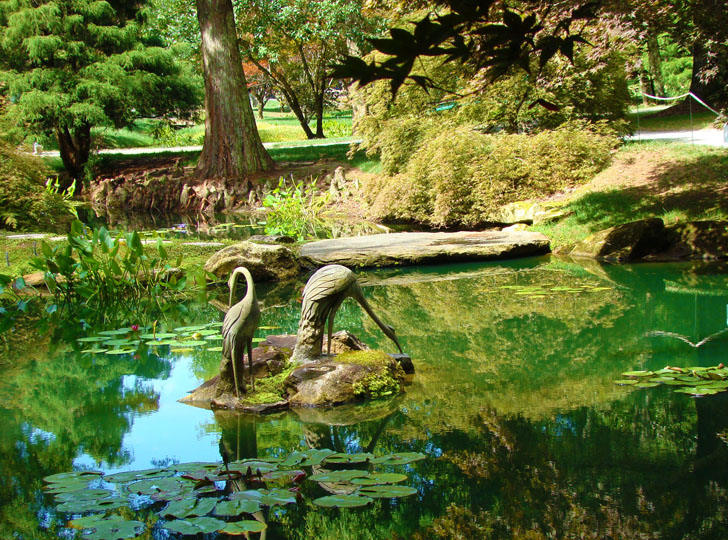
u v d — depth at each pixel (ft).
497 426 15.10
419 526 10.62
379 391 17.92
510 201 50.67
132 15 99.81
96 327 27.68
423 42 5.49
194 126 147.13
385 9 62.03
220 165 79.56
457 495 11.66
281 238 43.65
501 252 40.16
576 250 40.42
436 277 35.96
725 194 41.83
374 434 14.93
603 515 10.75
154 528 10.47
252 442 14.71
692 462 12.75
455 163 51.24
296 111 119.44
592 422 15.10
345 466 13.00
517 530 10.37
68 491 11.66
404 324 25.96
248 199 74.02
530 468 12.74
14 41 88.28
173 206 74.69
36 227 49.03
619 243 38.47
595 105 60.23
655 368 19.01
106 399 18.40
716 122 55.42
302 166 80.59
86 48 90.53
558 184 51.08
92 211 74.54
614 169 51.75
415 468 12.91
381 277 36.68
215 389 18.40
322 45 101.19
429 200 53.78
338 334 20.49
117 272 33.50
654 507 10.98
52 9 86.84
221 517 10.62
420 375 19.60
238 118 79.05
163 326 27.58
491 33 5.92
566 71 42.24
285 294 34.06
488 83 6.61
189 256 40.55
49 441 15.14
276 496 11.00
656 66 114.21
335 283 18.71
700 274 32.81
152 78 92.17
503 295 30.48
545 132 53.26
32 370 21.49
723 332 22.57
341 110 174.60
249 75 149.79
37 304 32.19
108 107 92.43
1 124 59.77
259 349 19.77
